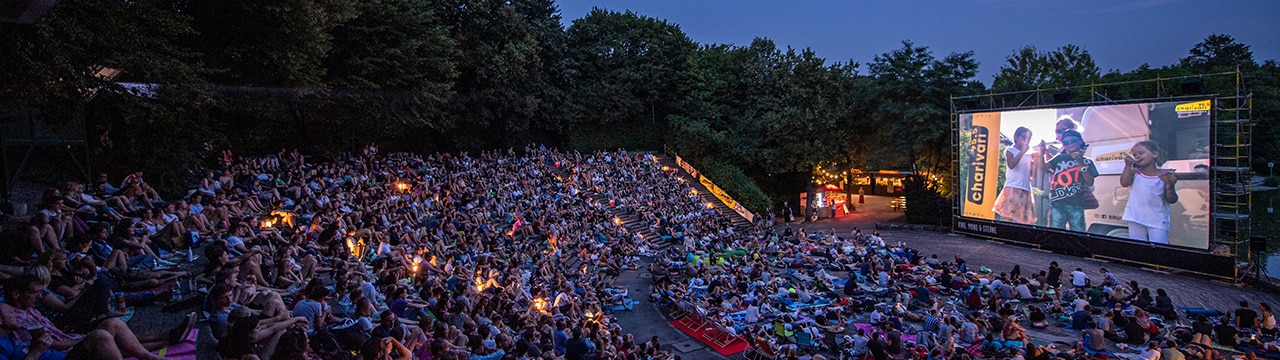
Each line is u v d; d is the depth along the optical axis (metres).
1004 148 37.97
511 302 18.62
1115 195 32.50
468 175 38.31
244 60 26.02
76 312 9.51
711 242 36.44
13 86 14.19
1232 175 45.03
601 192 43.41
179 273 12.94
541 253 27.66
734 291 25.91
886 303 25.27
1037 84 48.38
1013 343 19.66
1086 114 33.56
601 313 22.09
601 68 60.12
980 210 39.91
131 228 13.67
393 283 16.06
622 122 60.59
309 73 28.64
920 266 30.59
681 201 45.59
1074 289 25.23
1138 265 31.94
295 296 12.38
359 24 34.88
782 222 52.44
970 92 46.47
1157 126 30.67
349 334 11.16
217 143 28.67
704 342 21.64
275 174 27.95
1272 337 19.84
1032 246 36.81
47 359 8.12
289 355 8.14
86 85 15.94
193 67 20.97
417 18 37.56
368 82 34.44
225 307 10.08
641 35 62.19
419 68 39.50
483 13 47.94
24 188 20.12
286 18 24.31
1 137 17.98
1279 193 54.56
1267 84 53.78
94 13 16.41
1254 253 30.06
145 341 9.41
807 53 56.03
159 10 18.97
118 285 11.93
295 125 39.78
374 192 27.66
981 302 24.91
